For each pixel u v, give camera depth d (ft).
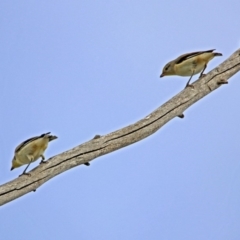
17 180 33.32
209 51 37.22
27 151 36.01
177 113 35.53
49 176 33.73
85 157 34.04
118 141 34.42
